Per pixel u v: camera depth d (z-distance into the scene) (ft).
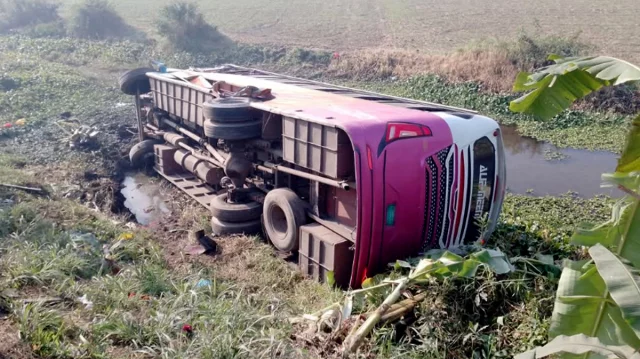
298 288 21.71
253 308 18.22
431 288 17.65
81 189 35.35
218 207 27.61
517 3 119.03
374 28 103.30
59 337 14.57
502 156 23.03
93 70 76.54
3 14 112.47
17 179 32.19
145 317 16.63
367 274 20.90
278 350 14.74
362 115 21.95
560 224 28.53
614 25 88.84
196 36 94.17
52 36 102.78
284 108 24.30
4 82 59.88
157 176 39.58
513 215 29.50
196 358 14.05
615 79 12.02
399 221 20.79
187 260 24.39
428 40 90.33
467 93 65.46
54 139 45.32
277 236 25.30
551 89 13.33
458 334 16.49
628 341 11.17
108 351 14.43
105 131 47.01
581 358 11.55
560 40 69.51
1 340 13.85
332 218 23.26
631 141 11.12
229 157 28.14
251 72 41.98
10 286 17.13
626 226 11.56
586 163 43.98
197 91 32.42
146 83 41.45
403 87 70.90
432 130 21.34
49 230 23.44
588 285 11.62
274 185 26.96
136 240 25.27
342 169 21.03
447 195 21.58
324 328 17.47
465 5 121.19
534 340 15.35
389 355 15.60
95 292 17.93
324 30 103.86
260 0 141.69
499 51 69.31
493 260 17.90
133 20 117.70
